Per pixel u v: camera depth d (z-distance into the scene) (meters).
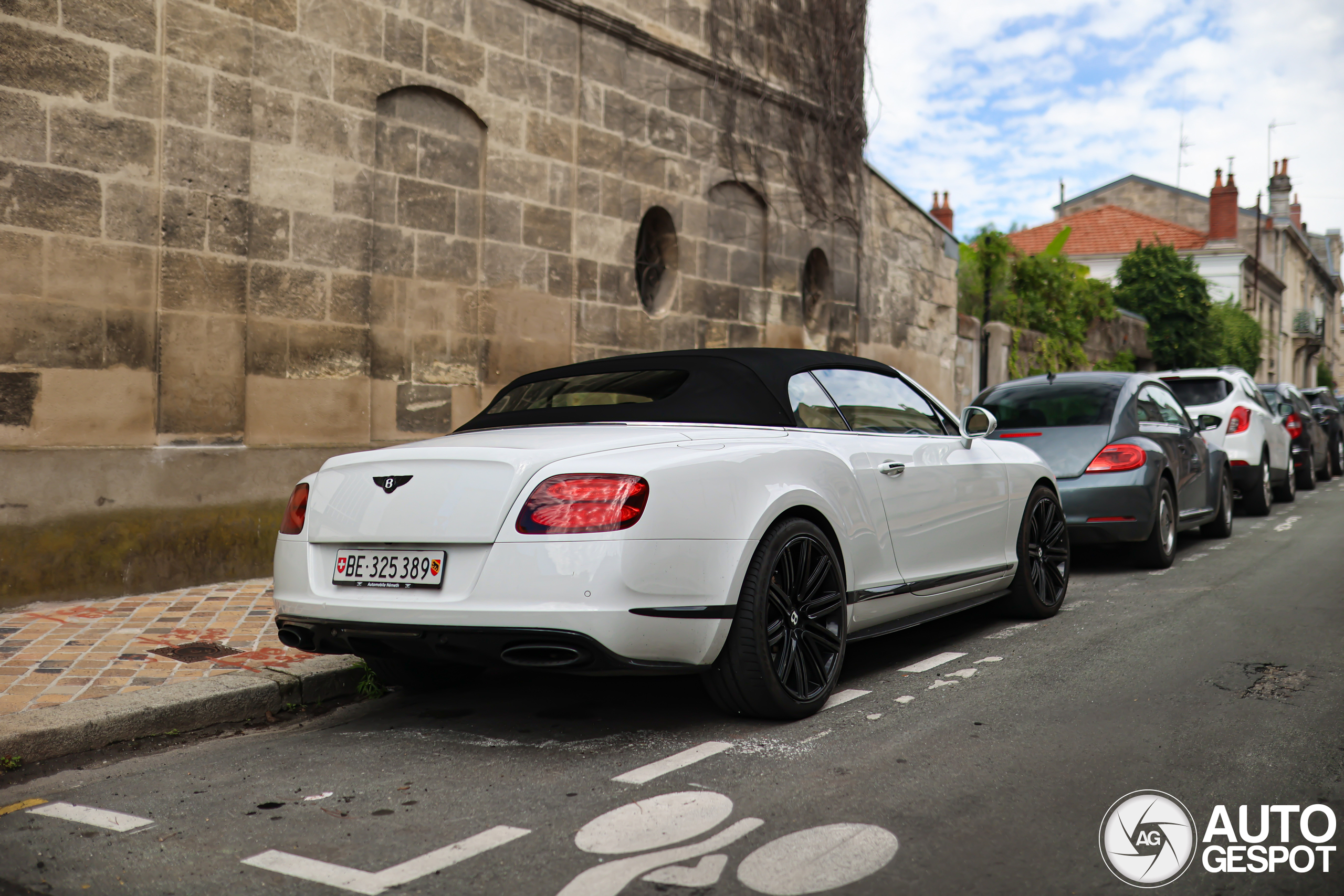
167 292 6.47
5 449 5.82
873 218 13.86
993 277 19.72
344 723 4.27
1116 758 3.49
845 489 4.36
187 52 6.53
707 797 3.19
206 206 6.64
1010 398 8.32
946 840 2.83
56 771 3.64
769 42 11.75
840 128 12.77
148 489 6.41
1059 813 3.02
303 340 7.24
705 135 10.80
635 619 3.44
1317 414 17.55
